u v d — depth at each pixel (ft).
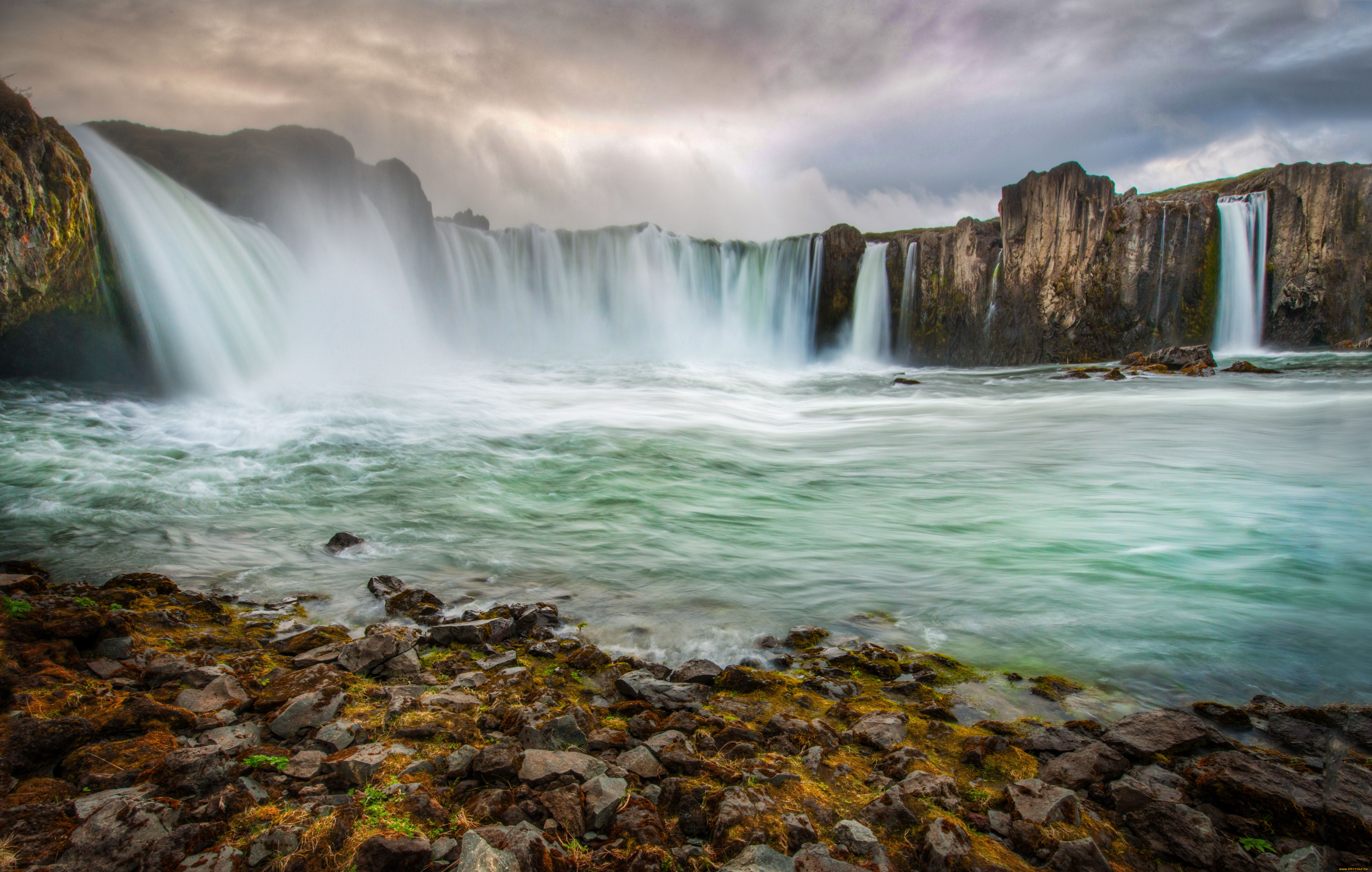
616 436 55.31
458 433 53.06
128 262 57.36
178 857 9.64
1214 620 21.26
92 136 59.98
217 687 15.29
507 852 9.63
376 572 26.00
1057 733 14.74
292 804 11.18
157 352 59.31
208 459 41.93
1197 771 12.94
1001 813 11.83
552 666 18.52
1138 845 11.41
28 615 17.95
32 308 48.98
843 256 141.28
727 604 23.76
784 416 74.38
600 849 10.64
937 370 130.00
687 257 148.25
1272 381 83.82
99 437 44.60
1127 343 121.39
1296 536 23.11
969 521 33.45
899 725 15.16
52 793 10.93
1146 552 27.63
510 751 12.71
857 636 21.20
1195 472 41.42
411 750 13.06
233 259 70.90
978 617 22.36
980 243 134.51
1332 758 12.55
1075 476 42.16
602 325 148.66
